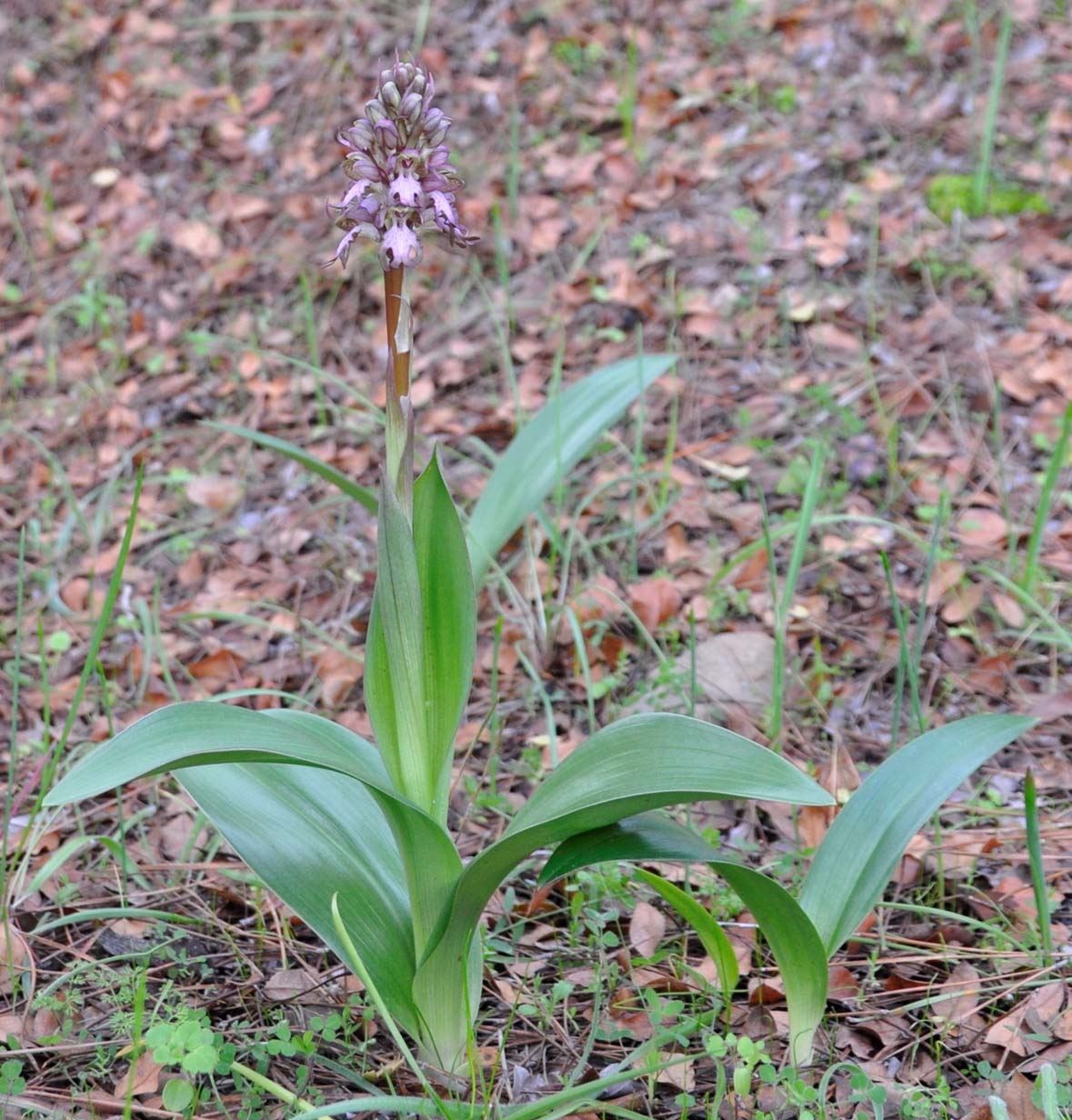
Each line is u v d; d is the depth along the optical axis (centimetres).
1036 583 352
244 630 382
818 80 575
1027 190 499
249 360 498
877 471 404
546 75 611
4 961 245
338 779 233
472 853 278
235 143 617
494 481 349
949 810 282
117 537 430
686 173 542
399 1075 217
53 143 645
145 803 308
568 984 224
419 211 181
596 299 494
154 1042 184
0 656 373
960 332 448
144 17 693
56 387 512
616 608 365
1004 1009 229
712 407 443
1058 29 568
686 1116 206
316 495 439
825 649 344
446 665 196
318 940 256
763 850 276
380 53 633
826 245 490
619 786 182
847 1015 228
